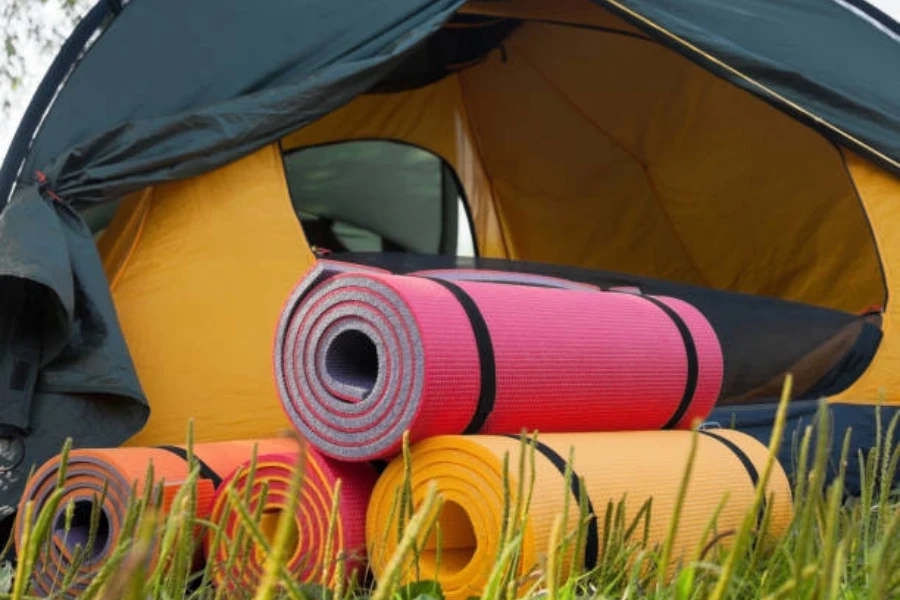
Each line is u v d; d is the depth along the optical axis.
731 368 3.55
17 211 2.76
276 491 1.77
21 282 2.70
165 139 3.02
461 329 1.70
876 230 3.78
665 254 5.54
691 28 3.72
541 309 1.90
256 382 3.02
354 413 1.70
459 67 5.21
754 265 5.18
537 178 5.54
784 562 1.20
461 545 1.68
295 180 4.95
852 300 4.72
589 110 5.40
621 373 1.97
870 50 3.97
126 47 3.21
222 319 3.04
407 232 5.26
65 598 1.69
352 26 3.36
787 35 3.85
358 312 1.72
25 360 2.66
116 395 2.74
